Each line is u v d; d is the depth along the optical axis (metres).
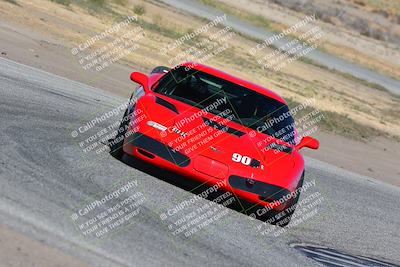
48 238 14.98
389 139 68.12
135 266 14.94
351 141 58.91
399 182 47.22
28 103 29.95
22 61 44.28
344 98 92.06
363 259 22.19
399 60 170.75
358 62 147.75
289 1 184.12
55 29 64.50
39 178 19.06
